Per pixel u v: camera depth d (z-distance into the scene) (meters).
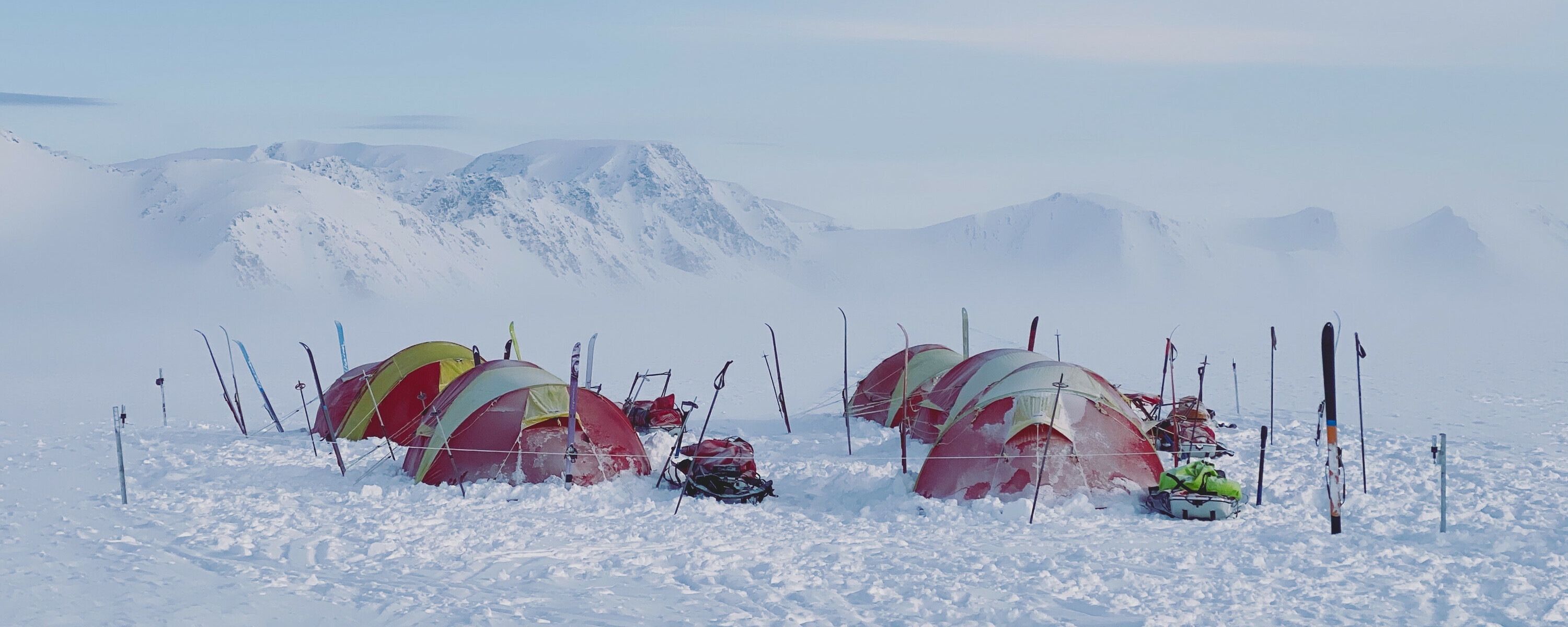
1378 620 8.26
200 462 16.62
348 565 10.32
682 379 35.72
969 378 17.72
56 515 12.68
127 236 170.50
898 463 16.11
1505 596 8.81
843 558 10.54
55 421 23.78
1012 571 9.91
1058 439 13.31
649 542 11.30
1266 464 15.70
